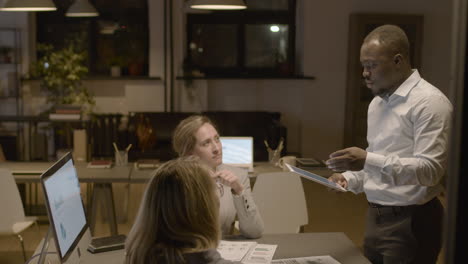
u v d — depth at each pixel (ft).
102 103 28.99
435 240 8.87
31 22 28.12
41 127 25.96
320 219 19.84
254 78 28.60
